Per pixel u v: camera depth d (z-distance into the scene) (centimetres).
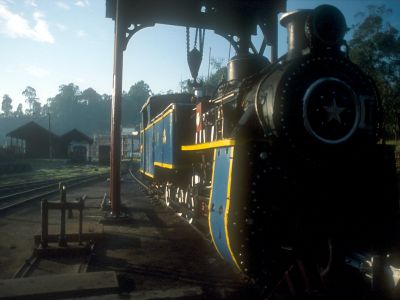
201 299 421
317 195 429
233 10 962
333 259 403
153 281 483
